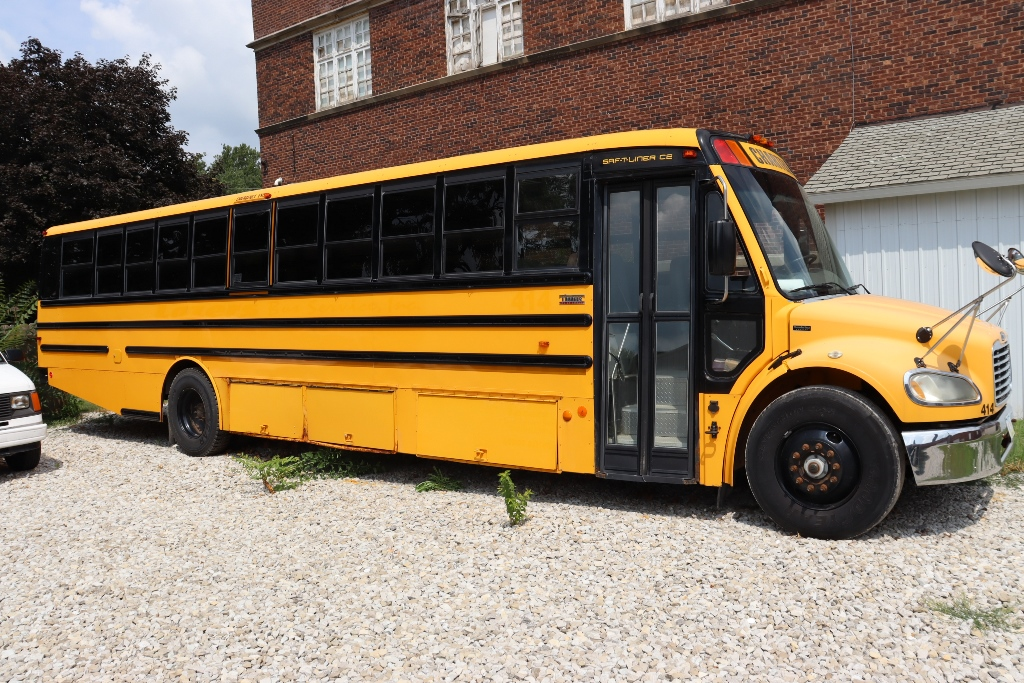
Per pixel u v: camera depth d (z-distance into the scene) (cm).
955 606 453
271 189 916
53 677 430
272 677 413
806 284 626
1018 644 406
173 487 834
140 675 425
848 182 1046
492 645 436
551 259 689
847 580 495
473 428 733
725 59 1370
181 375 1002
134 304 1073
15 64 1752
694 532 598
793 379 612
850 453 566
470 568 554
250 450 1012
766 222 627
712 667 398
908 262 1026
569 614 470
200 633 473
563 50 1553
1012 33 1123
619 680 391
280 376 898
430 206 769
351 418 830
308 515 706
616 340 658
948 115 1169
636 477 645
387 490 782
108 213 1762
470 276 735
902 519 607
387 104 1881
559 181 687
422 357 767
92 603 533
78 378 1163
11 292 1709
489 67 1667
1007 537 559
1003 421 594
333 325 844
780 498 589
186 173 1997
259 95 2217
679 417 633
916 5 1195
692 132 636
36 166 1656
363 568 567
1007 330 962
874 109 1237
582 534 609
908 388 545
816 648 412
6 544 671
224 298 956
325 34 2041
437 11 1784
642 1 1476
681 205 636
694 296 623
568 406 677
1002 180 934
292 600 516
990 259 561
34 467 969
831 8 1266
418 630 461
